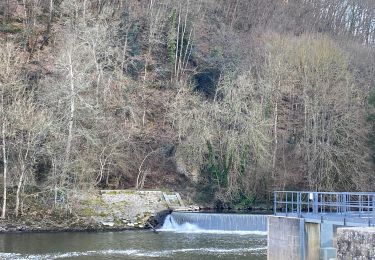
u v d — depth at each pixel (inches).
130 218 2026.3
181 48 3193.9
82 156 2171.5
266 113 2618.1
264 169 2454.5
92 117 2253.9
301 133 2672.2
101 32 2699.3
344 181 2427.4
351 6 4483.3
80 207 2003.0
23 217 1900.8
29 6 3248.0
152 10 3344.0
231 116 2477.9
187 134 2554.1
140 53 3176.7
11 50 2423.7
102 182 2388.0
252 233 1872.5
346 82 2652.6
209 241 1663.4
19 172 2000.5
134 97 2834.6
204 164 2527.1
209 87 3043.8
